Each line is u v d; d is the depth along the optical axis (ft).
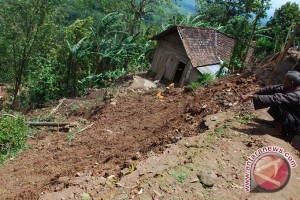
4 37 68.85
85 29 80.89
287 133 21.48
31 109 60.75
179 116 31.45
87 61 76.38
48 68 70.23
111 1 86.69
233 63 53.31
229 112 26.05
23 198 21.95
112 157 25.55
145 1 85.35
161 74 72.90
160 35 72.49
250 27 60.85
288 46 27.73
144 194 15.74
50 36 71.20
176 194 15.90
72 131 39.47
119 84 65.98
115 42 75.61
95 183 16.94
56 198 15.72
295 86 20.71
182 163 18.51
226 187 16.79
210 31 76.95
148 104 42.22
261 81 31.32
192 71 68.33
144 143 26.96
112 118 40.42
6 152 35.47
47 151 34.04
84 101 52.24
